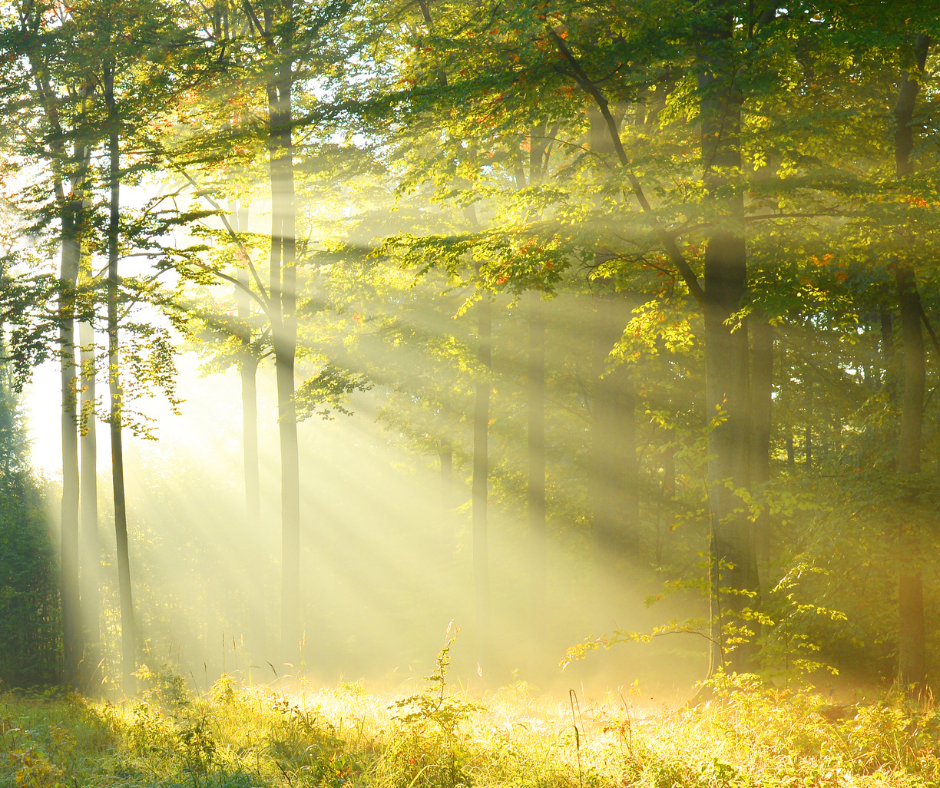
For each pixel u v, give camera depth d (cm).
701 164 1080
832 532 1092
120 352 1748
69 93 1936
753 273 1171
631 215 1035
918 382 1185
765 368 1609
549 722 858
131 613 1878
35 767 683
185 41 1773
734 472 1074
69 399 1802
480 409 1764
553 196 1127
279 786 666
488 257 1177
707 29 1055
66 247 1980
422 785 637
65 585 2248
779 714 768
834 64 1230
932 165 1339
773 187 996
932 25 964
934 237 1052
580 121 1338
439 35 1274
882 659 1334
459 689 1683
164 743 820
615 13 1080
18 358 1714
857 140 1163
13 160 1845
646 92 1351
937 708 841
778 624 996
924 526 1069
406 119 1332
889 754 692
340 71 1727
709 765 635
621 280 1261
